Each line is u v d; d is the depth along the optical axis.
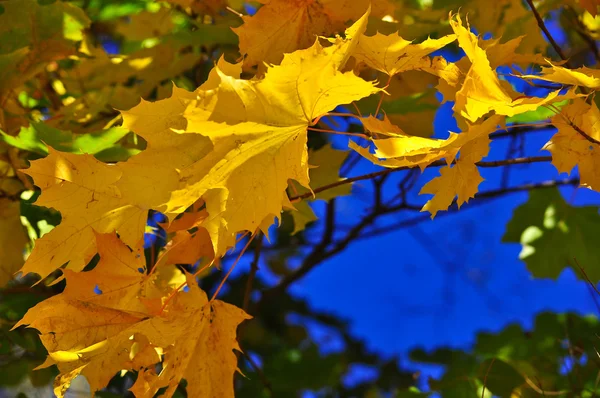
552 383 1.28
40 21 1.15
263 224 0.95
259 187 0.92
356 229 1.37
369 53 0.96
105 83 1.23
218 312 0.97
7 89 1.15
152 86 1.22
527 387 1.23
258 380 1.54
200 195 0.92
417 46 0.95
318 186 1.15
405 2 1.23
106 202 0.96
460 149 0.96
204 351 0.97
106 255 0.96
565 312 1.50
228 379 0.97
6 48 1.15
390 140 0.92
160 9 1.28
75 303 0.95
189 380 0.97
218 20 1.18
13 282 1.28
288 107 0.90
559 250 1.35
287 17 1.02
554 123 0.96
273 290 1.43
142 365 0.96
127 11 1.28
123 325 0.96
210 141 0.92
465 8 1.15
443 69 0.98
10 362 1.27
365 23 0.90
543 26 1.05
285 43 1.03
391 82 1.11
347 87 0.90
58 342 0.94
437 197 0.96
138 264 0.97
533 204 1.37
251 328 1.87
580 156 0.96
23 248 1.17
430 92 1.10
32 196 1.12
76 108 1.18
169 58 1.20
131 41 1.39
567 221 1.35
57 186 0.96
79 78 1.23
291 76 0.88
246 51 1.02
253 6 1.31
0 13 1.14
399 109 1.10
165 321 0.96
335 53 0.88
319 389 1.57
